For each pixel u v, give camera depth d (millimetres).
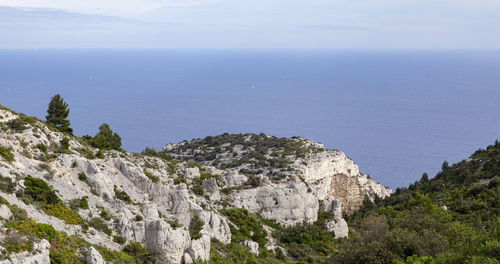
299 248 72875
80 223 47406
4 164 48125
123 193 57500
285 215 81000
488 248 47906
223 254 58938
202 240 53188
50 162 54656
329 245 77750
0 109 60469
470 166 127188
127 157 72688
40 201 46750
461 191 106188
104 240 47344
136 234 49969
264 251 67250
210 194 75312
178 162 87312
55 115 76562
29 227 39375
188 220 59812
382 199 129375
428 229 62469
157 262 48500
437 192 117000
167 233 49094
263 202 80125
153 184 61406
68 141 62656
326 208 91688
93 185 55156
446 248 56531
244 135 164500
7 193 43750
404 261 54219
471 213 90750
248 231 70062
